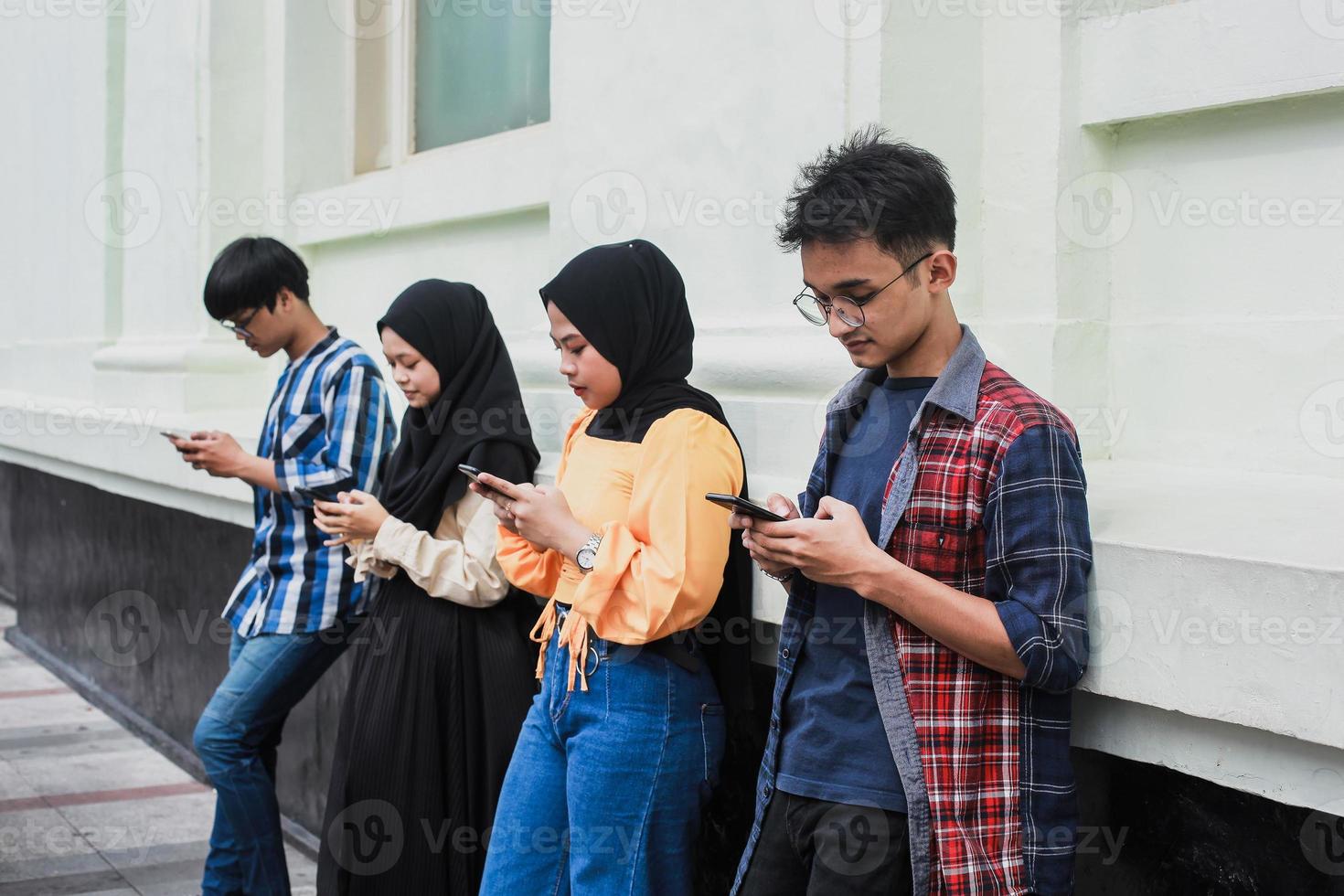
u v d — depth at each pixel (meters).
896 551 2.51
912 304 2.46
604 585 3.03
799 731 2.62
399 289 6.40
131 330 7.97
